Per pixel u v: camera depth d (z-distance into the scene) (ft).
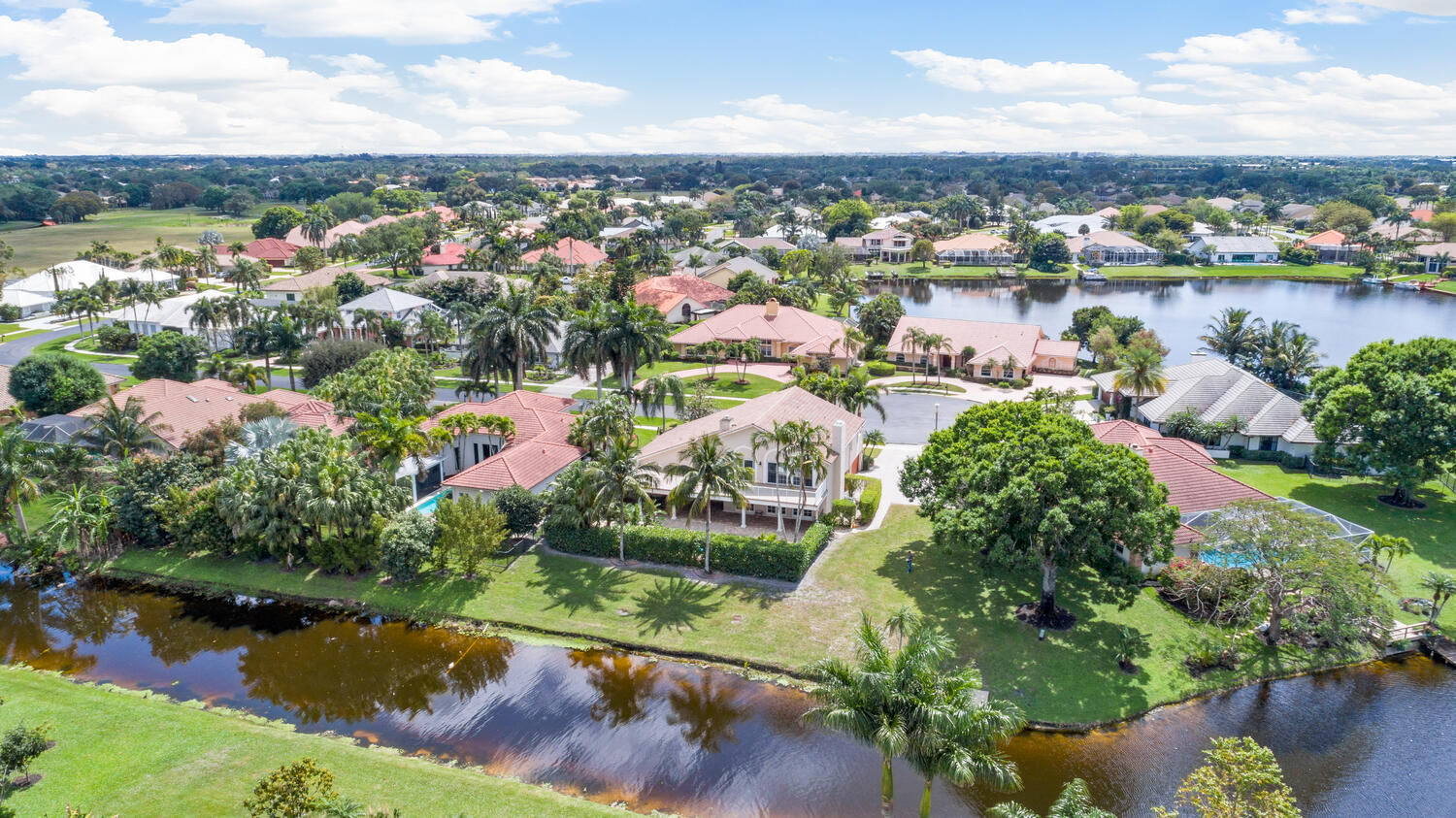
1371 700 137.59
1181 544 169.37
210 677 146.20
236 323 374.43
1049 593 153.99
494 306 281.13
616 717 133.28
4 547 191.93
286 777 96.02
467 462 235.81
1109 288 632.38
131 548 191.52
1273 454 243.40
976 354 356.18
